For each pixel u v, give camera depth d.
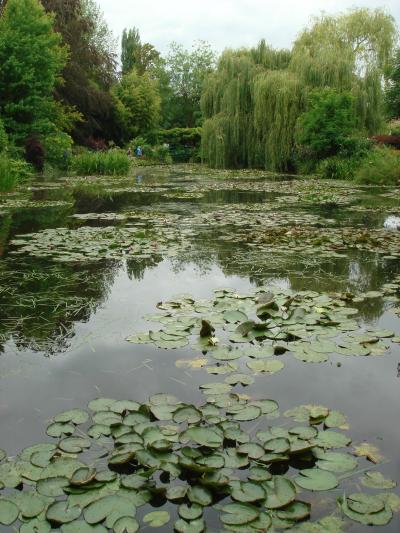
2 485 1.43
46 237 5.39
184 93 44.66
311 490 1.43
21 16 17.30
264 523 1.28
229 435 1.66
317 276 3.86
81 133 26.19
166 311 3.00
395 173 13.20
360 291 3.46
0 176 10.97
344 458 1.57
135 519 1.29
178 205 8.60
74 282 3.67
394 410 1.88
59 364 2.29
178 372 2.19
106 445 1.62
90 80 28.50
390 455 1.59
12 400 1.95
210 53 43.97
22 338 2.60
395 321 2.86
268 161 19.08
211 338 2.52
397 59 19.70
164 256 4.58
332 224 6.43
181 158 34.91
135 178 15.98
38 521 1.29
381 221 6.71
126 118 32.81
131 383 2.10
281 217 7.00
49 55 17.88
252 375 2.17
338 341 2.53
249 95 20.27
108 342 2.54
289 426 1.75
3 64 16.86
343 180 14.93
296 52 19.31
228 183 13.76
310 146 17.23
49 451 1.59
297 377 2.16
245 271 4.01
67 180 14.73
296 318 2.82
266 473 1.47
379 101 18.22
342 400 1.96
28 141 17.52
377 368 2.25
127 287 3.56
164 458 1.54
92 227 6.10
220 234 5.68
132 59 44.16
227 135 20.69
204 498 1.37
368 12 18.86
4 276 3.83
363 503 1.36
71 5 24.97
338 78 18.00
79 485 1.41
